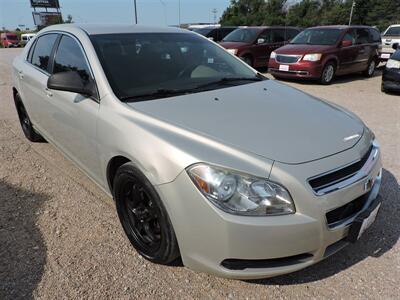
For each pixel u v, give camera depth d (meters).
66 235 2.76
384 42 14.30
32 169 3.94
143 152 2.15
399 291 2.24
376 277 2.36
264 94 2.88
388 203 3.20
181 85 2.85
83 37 3.01
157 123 2.27
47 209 3.12
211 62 3.32
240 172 1.90
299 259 2.04
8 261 2.48
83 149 2.93
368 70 11.61
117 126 2.39
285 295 2.21
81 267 2.43
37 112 3.92
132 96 2.60
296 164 1.96
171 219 2.06
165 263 2.37
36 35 4.32
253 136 2.15
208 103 2.57
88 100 2.74
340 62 10.27
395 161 4.14
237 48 11.80
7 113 6.37
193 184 1.94
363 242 2.69
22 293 2.21
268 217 1.87
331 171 2.01
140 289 2.25
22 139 4.95
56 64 3.40
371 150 2.44
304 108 2.66
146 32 3.31
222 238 1.90
